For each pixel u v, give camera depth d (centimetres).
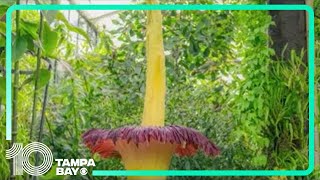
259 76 173
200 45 238
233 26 227
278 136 170
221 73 239
